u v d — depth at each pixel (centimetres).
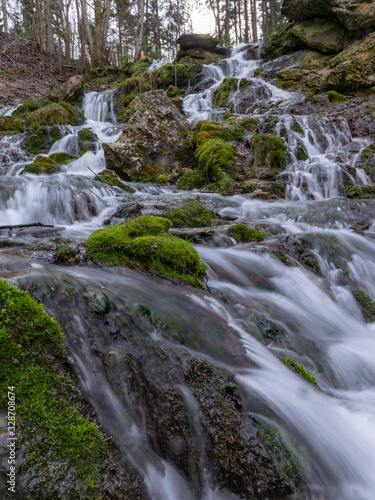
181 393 215
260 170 942
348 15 1551
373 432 245
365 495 209
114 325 244
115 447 184
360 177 898
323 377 304
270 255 477
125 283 305
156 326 259
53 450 164
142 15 2542
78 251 366
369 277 511
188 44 2292
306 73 1602
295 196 845
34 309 207
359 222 684
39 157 1019
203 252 466
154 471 189
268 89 1552
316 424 232
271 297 400
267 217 716
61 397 185
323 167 899
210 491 194
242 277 427
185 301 303
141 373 222
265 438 209
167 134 1048
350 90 1420
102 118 1867
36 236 494
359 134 1100
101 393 204
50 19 2962
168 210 588
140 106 1059
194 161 1046
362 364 323
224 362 256
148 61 2422
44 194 689
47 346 200
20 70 2295
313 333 361
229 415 211
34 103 1603
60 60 2447
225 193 833
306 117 1142
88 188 760
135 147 991
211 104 1706
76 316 239
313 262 498
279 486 194
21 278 258
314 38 1705
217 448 200
